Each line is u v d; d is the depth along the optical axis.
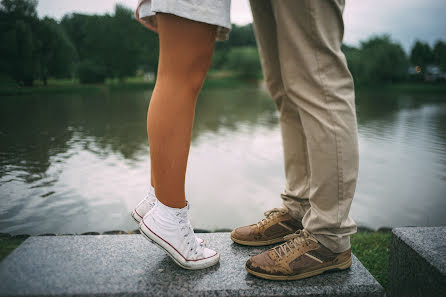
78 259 0.99
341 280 0.95
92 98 21.23
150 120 0.88
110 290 0.84
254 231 1.17
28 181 3.64
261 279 0.93
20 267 0.93
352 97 0.94
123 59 33.38
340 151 0.89
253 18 1.16
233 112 15.35
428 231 1.07
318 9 0.86
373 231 2.76
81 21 13.55
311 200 0.96
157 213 0.93
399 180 4.41
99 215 2.88
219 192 4.05
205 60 0.88
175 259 0.94
